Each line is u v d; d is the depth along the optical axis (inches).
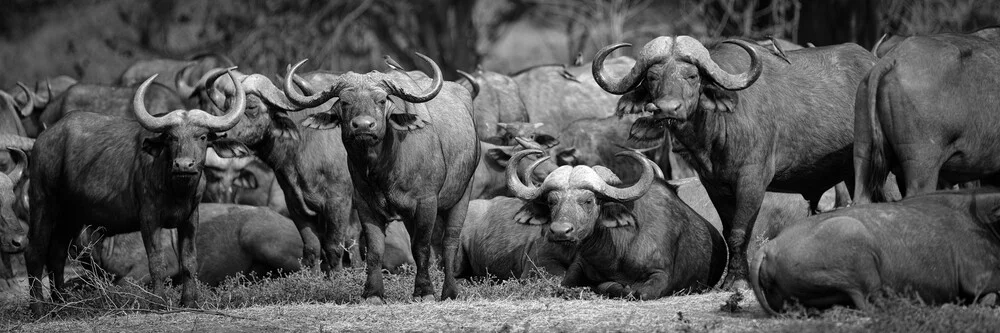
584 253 1683.1
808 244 1320.1
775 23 4101.9
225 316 1569.9
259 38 5275.6
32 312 1809.8
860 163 1620.3
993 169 1621.6
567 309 1521.9
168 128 1702.8
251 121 1999.3
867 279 1311.5
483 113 2714.1
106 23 5861.2
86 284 1882.4
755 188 1752.0
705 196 2134.6
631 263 1686.8
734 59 1779.0
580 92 2965.1
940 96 1563.7
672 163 2699.3
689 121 1717.5
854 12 3895.2
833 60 1855.3
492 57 5816.9
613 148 2596.0
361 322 1491.1
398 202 1707.7
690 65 1662.2
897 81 1572.3
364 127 1595.7
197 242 2190.0
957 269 1346.0
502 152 2330.2
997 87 1594.5
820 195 1911.9
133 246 2182.6
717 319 1398.9
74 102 2945.4
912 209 1350.9
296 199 2049.7
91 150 1866.4
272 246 2176.4
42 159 1911.9
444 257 1801.2
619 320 1427.2
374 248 1726.1
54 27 5905.5
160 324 1546.5
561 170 1633.9
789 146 1800.0
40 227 1914.4
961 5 4315.9
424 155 1704.0
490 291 1780.3
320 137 2026.3
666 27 5142.7
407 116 1647.4
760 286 1359.5
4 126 2738.7
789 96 1802.4
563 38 6171.3
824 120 1804.9
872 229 1318.9
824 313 1309.1
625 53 4953.3
